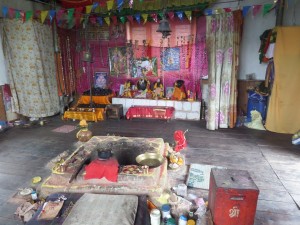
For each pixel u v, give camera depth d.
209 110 5.21
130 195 2.47
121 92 6.64
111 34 6.50
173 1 5.60
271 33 5.08
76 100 7.12
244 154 4.00
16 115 5.94
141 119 6.12
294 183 3.14
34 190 2.97
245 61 5.83
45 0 6.22
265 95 5.32
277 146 4.34
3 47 5.54
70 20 6.44
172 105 6.08
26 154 4.06
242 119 5.62
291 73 4.84
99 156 2.89
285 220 2.48
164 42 6.14
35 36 5.65
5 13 5.23
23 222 2.47
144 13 5.75
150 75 6.47
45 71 6.05
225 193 2.11
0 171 3.50
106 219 2.11
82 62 6.93
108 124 5.73
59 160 3.58
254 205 2.13
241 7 5.54
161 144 3.64
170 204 2.57
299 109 4.93
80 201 2.36
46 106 6.17
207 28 4.99
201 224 2.23
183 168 3.51
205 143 4.48
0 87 5.49
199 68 6.05
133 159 3.31
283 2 5.06
